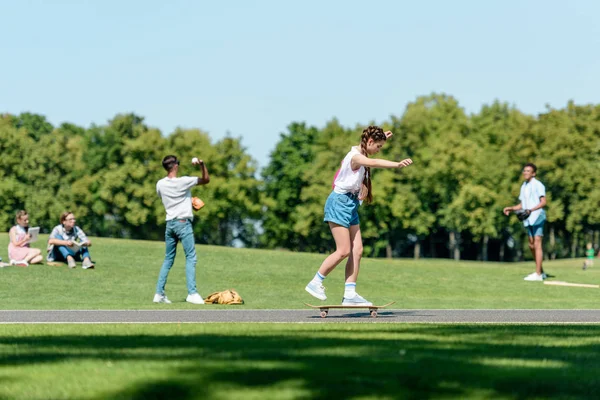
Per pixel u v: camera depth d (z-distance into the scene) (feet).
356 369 27.96
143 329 45.39
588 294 104.73
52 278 103.09
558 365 30.37
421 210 477.36
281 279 115.55
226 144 489.26
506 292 107.14
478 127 516.32
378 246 495.00
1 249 137.18
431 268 135.95
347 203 61.16
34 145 496.23
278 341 37.29
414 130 481.46
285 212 520.01
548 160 444.55
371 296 95.81
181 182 77.20
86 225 495.00
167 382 25.23
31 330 44.93
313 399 23.35
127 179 478.18
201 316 59.77
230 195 478.59
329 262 60.85
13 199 483.92
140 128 503.61
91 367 28.22
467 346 36.58
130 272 114.83
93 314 61.26
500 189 464.24
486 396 24.08
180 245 154.61
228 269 123.54
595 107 463.83
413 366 28.91
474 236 511.81
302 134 527.40
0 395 23.73
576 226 454.81
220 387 24.59
